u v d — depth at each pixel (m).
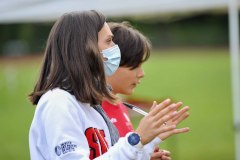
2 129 19.69
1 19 9.73
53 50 3.50
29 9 9.48
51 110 3.31
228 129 18.61
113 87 4.95
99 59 3.46
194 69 43.88
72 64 3.40
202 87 32.16
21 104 26.61
